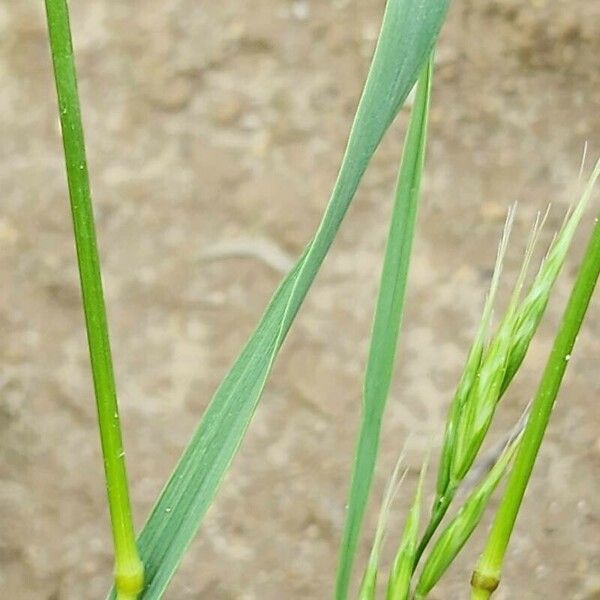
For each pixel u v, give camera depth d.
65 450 0.37
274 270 0.39
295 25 0.41
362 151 0.18
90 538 0.36
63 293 0.39
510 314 0.18
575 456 0.34
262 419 0.37
